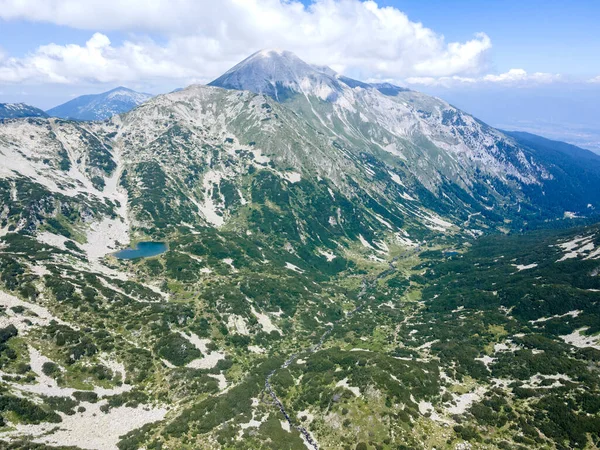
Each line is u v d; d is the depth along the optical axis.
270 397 136.00
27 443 97.31
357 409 116.81
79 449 101.19
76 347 140.88
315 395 131.50
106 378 135.00
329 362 154.00
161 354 154.25
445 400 123.25
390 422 110.94
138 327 164.75
